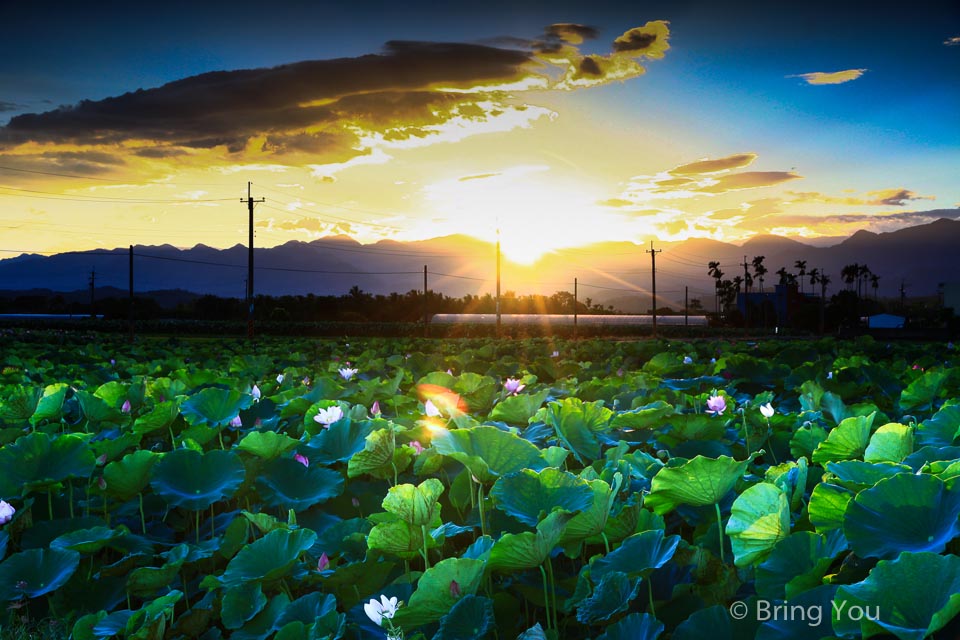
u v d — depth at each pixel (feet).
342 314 341.82
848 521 8.98
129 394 25.58
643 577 9.92
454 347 86.99
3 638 12.98
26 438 17.01
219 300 371.15
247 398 21.34
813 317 364.58
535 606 11.87
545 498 10.95
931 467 10.46
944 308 346.74
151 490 18.42
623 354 59.62
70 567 13.50
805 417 19.02
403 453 15.43
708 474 10.59
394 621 9.73
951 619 7.01
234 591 11.82
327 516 14.97
